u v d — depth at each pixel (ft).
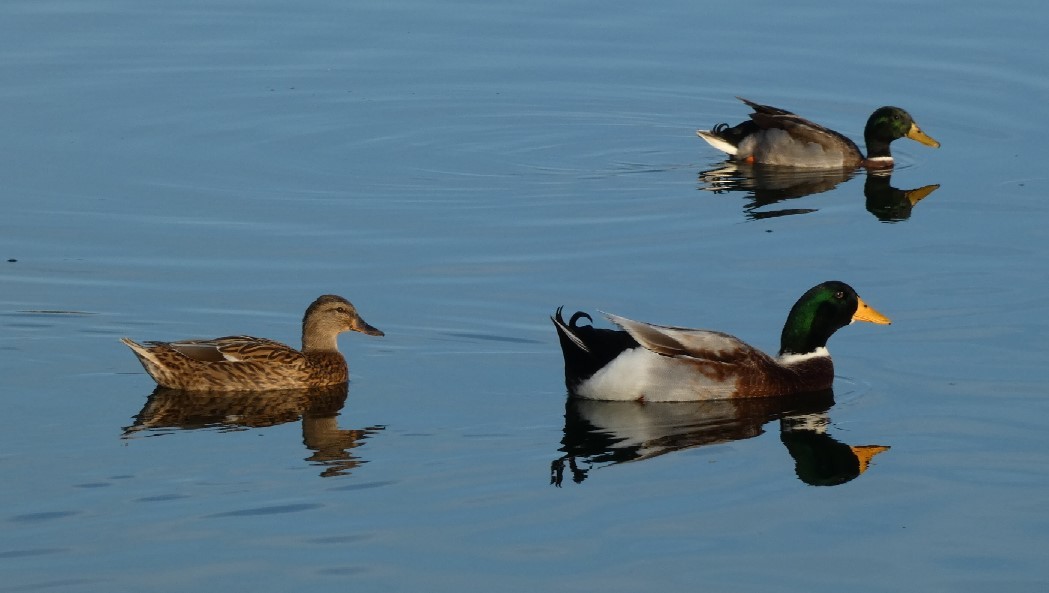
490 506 42.39
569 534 40.68
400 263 65.05
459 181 79.15
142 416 49.39
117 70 95.40
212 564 38.34
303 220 71.10
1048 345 55.62
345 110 90.48
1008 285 62.08
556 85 96.12
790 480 44.86
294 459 45.62
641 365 52.47
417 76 96.84
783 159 85.87
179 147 82.58
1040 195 75.46
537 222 71.82
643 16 106.42
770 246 68.13
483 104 92.84
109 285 61.77
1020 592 37.58
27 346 55.52
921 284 62.49
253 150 82.74
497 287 62.08
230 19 105.60
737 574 38.50
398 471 44.83
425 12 107.45
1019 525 41.57
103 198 73.51
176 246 66.69
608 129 90.07
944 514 42.39
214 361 52.08
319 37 102.68
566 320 58.49
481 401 51.44
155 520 40.91
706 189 79.36
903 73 95.91
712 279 63.21
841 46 100.63
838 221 72.64
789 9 107.45
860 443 48.06
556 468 45.39
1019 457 46.44
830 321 54.03
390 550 39.37
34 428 47.85
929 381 53.21
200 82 94.17
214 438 47.44
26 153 80.38
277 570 38.09
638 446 47.70
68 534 39.93
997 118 88.63
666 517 41.98
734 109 93.25
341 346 56.80
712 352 52.85
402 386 53.01
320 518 41.27
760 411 51.65
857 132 89.61
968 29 102.12
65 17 104.88
